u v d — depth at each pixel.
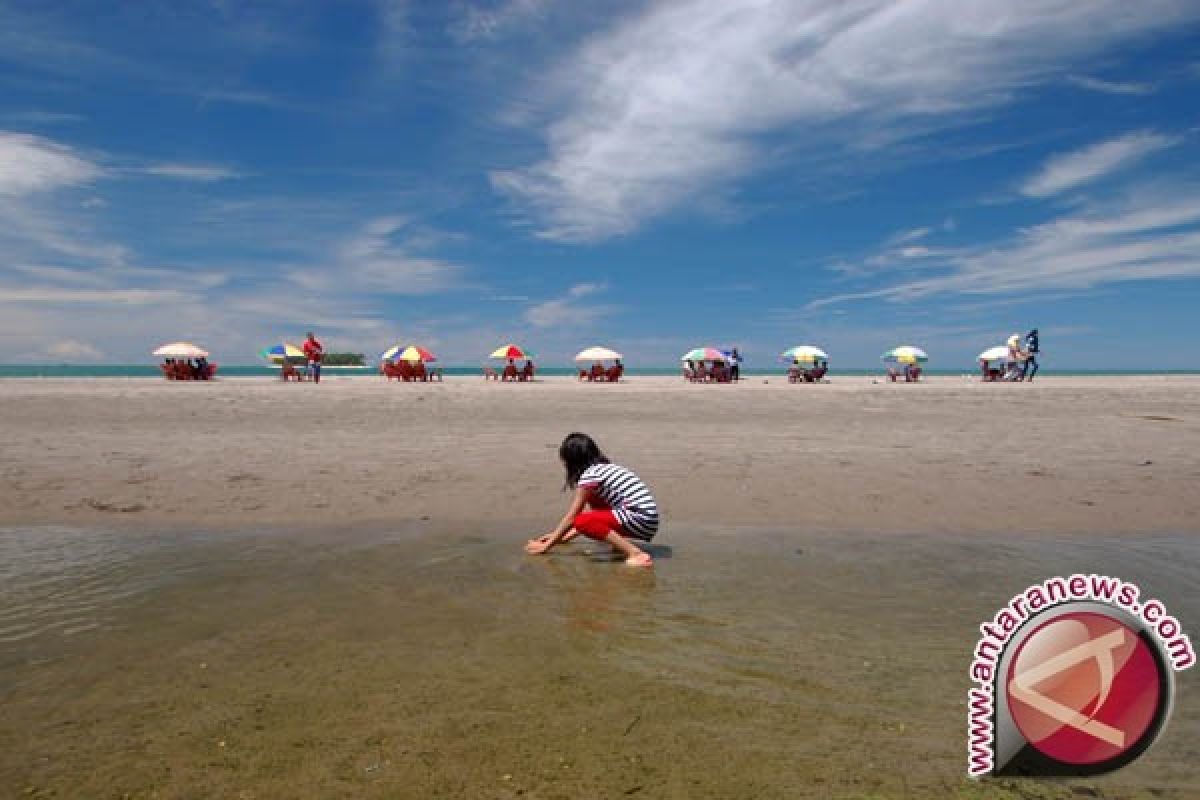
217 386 22.91
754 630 3.55
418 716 2.64
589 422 11.88
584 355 34.25
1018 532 5.67
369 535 5.53
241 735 2.50
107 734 2.52
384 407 14.14
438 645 3.34
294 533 5.57
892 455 8.58
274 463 8.01
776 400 16.17
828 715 2.65
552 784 2.18
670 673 3.03
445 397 16.88
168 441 9.58
